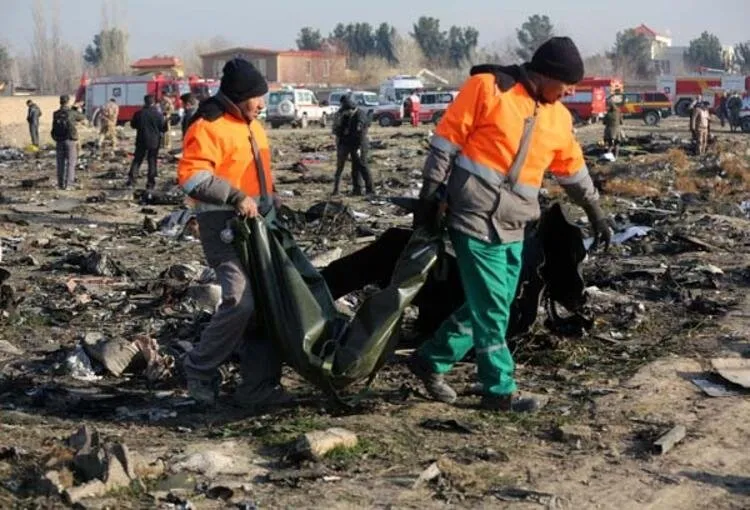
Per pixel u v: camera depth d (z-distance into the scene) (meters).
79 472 5.58
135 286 11.45
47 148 40.94
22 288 11.47
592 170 26.81
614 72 134.50
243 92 6.75
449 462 5.81
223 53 118.44
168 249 14.64
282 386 7.19
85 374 7.93
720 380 7.60
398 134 45.38
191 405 7.09
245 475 5.75
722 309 9.92
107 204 20.41
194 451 6.08
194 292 10.30
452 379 7.76
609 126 32.91
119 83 60.47
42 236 15.95
